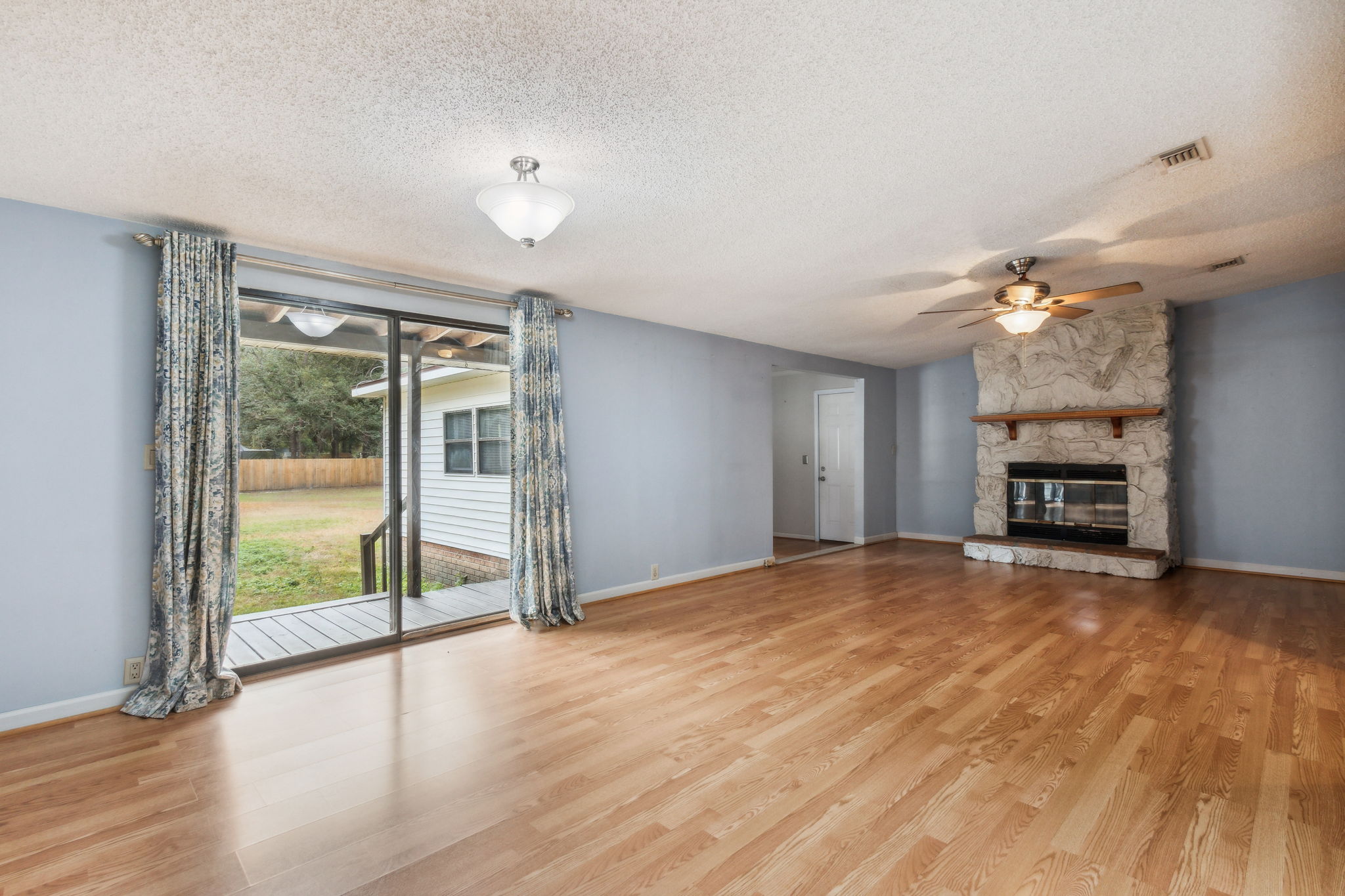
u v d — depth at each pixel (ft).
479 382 17.84
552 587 13.98
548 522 14.08
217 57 5.88
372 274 12.44
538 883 5.46
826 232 10.93
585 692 9.89
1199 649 11.60
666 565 17.51
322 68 6.10
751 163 8.34
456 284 13.51
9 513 8.66
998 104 7.09
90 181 8.36
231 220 9.78
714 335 19.25
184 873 5.60
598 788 7.03
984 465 22.44
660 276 13.25
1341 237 12.23
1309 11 5.66
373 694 9.82
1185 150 8.30
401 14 5.37
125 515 9.52
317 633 12.58
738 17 5.51
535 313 14.20
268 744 8.17
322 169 8.19
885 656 11.51
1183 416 19.36
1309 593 15.67
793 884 5.42
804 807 6.62
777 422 28.89
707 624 13.74
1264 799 6.66
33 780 7.27
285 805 6.70
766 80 6.49
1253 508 18.19
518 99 6.73
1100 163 8.64
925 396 26.37
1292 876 5.43
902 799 6.76
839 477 26.78
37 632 8.82
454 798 6.85
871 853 5.84
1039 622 13.66
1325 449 17.03
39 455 8.88
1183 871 5.52
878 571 19.79
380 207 9.43
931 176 8.88
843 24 5.66
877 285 14.30
